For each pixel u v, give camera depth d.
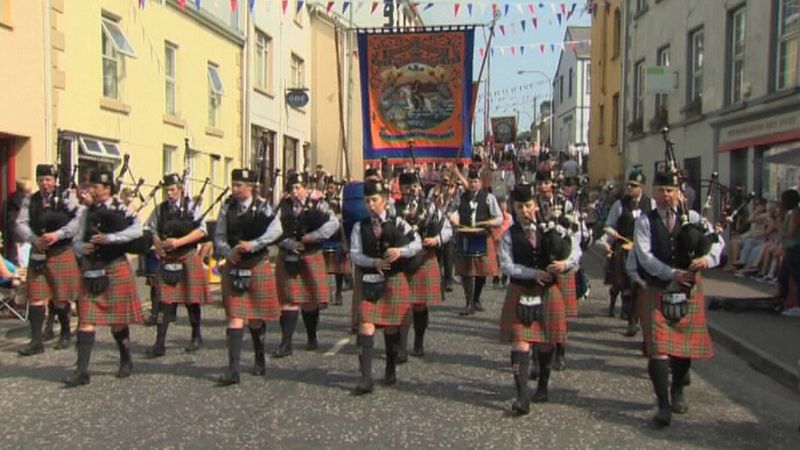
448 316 9.54
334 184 11.68
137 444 4.84
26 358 7.30
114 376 6.57
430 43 10.84
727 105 15.12
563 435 5.05
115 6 13.55
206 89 17.42
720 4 15.45
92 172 6.40
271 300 6.47
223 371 6.77
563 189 8.15
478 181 9.50
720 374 6.82
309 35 25.27
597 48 27.28
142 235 6.55
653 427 5.24
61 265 7.56
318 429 5.14
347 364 7.07
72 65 12.33
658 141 19.45
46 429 5.14
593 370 6.86
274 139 22.00
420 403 5.77
